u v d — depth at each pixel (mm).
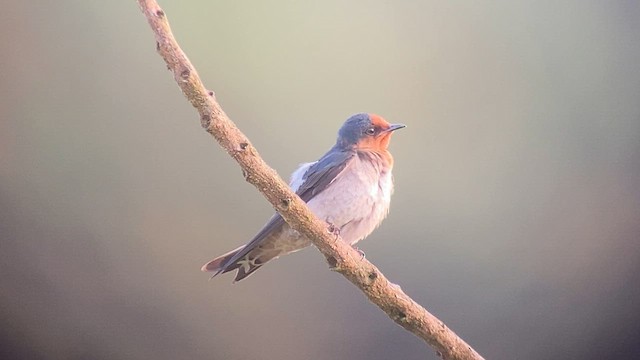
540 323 6559
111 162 6242
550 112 5926
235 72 5844
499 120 5965
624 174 6055
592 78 5781
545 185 6152
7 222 6430
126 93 5980
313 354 6770
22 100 5980
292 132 6129
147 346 6809
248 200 6344
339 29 5688
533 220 6270
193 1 5566
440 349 3883
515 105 5914
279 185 3432
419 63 5801
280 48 5758
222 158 6172
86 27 5719
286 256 6422
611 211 6188
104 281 6680
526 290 6480
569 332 6551
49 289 6676
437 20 5656
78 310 6766
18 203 6383
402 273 6473
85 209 6426
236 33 5695
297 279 6535
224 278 6551
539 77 5809
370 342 6664
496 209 6246
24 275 6629
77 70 5891
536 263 6395
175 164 6242
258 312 6676
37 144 6152
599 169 6062
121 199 6391
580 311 6492
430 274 6477
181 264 6605
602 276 6387
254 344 6789
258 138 6152
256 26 5672
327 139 6160
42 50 5785
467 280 6484
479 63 5781
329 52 5773
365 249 6375
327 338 6703
